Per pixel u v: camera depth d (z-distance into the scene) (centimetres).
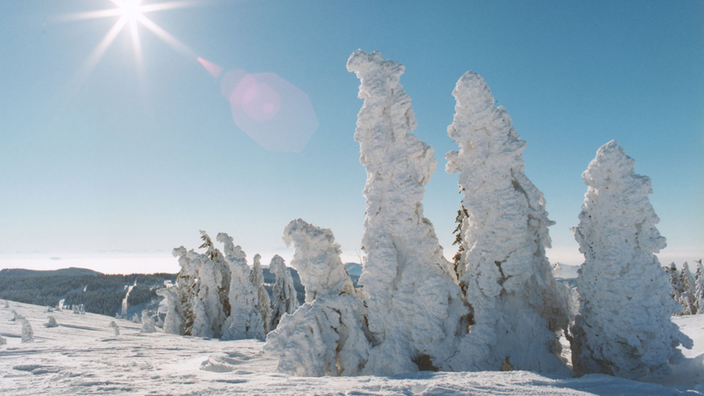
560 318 1399
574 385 842
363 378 974
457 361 1250
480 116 1379
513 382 857
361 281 1429
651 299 1110
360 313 1479
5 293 11450
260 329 3025
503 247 1328
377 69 1477
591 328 1224
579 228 1257
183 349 1978
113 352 1744
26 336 2286
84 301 10738
